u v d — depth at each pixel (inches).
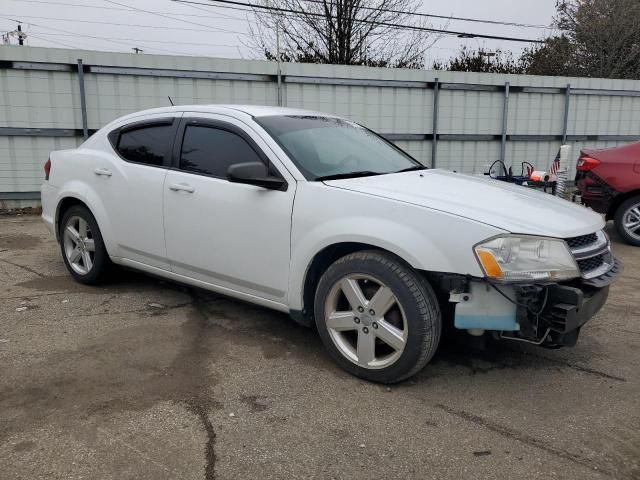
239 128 151.8
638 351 150.7
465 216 116.6
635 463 100.0
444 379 132.2
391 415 115.3
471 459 100.6
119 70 388.2
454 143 478.6
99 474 94.0
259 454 100.8
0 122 372.5
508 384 130.1
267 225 139.9
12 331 156.7
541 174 323.9
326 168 144.5
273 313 174.4
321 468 97.2
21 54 367.9
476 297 116.8
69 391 122.3
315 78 428.1
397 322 124.7
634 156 288.2
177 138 165.6
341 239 126.7
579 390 127.6
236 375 132.0
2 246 270.2
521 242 114.5
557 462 100.0
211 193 151.3
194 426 109.4
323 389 126.0
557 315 114.7
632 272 237.9
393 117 456.1
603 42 1063.0
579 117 506.9
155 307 178.4
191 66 401.4
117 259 184.5
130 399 119.5
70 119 384.8
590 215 140.6
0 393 121.0
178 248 161.9
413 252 117.3
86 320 165.9
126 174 175.0
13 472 94.0
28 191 384.5
